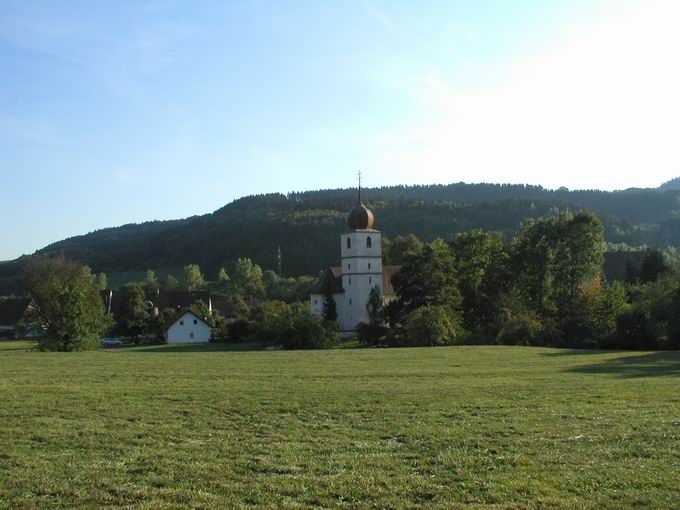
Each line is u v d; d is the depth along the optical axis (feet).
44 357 151.23
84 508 38.09
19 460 48.67
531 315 233.76
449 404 75.25
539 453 50.88
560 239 273.13
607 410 70.74
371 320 304.91
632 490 41.32
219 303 451.12
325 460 49.01
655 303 202.69
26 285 255.29
